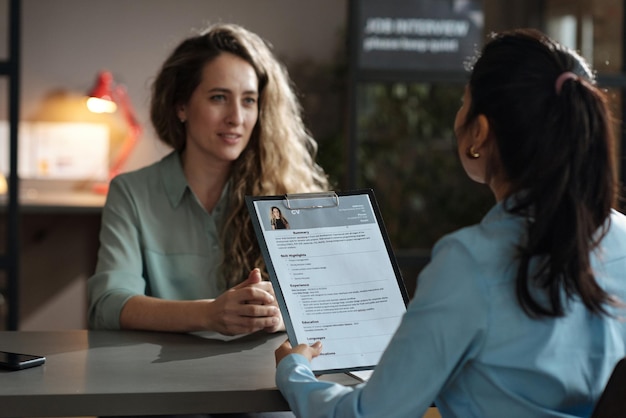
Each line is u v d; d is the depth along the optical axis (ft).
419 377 4.29
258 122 7.93
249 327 6.28
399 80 13.35
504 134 4.36
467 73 13.47
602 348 4.50
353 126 13.30
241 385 5.14
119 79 19.45
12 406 4.83
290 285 5.64
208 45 7.70
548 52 4.38
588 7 15.01
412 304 4.39
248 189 7.82
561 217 4.26
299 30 20.16
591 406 4.51
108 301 6.95
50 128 19.31
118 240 7.41
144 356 5.86
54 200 17.52
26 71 19.27
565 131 4.25
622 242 4.67
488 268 4.32
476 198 21.16
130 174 7.73
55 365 5.55
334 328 5.57
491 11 16.80
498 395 4.36
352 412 4.38
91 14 19.40
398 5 13.30
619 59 14.23
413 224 21.07
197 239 7.59
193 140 7.67
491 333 4.29
